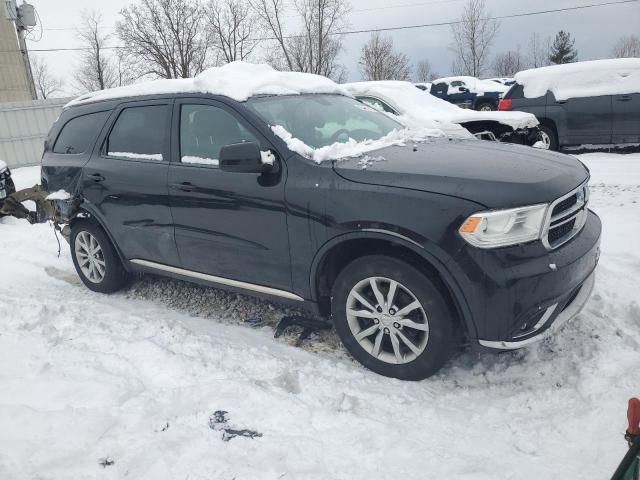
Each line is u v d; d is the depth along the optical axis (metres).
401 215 2.96
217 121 3.88
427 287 3.01
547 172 3.10
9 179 8.32
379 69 49.28
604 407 2.81
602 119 10.29
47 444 2.73
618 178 8.27
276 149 3.51
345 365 3.45
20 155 17.28
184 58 41.22
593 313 3.85
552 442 2.65
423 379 3.24
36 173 14.58
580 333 3.57
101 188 4.59
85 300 4.85
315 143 3.73
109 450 2.68
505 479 2.41
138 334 3.98
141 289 5.06
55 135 5.28
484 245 2.80
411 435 2.76
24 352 3.73
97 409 2.99
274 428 2.84
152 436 2.77
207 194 3.80
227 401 3.03
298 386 3.22
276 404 3.01
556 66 10.88
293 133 3.73
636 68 10.19
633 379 3.01
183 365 3.49
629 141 10.27
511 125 8.20
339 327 3.43
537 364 3.32
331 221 3.21
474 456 2.59
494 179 2.93
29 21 22.48
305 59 42.16
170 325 4.07
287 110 3.95
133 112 4.52
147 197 4.23
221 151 3.38
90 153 4.79
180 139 4.10
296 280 3.52
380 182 3.09
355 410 2.96
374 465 2.54
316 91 4.47
